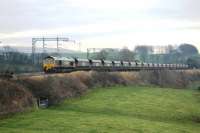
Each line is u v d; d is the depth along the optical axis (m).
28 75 62.19
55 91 62.16
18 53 120.12
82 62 89.56
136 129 45.47
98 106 62.50
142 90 89.69
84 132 41.50
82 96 70.38
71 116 51.41
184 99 81.62
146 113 60.81
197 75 169.62
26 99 53.25
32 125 43.47
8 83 52.47
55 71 76.56
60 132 40.66
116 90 83.31
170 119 58.88
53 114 51.97
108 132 42.38
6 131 39.72
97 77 86.75
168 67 159.75
